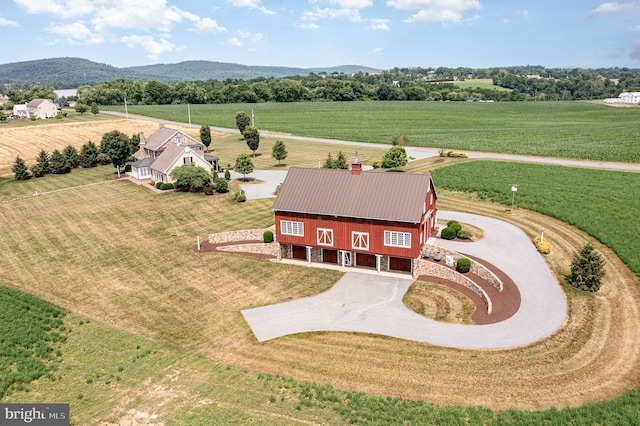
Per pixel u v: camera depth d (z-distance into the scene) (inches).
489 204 2429.9
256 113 7130.9
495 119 6584.6
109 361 1222.3
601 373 1101.7
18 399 1066.1
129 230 2298.2
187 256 1961.1
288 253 1927.9
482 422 951.0
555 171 2923.2
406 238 1683.1
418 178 1752.0
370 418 976.9
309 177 1895.9
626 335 1257.4
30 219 2509.8
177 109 7687.0
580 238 1911.9
